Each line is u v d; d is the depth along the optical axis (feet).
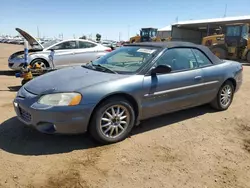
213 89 15.65
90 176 9.16
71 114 10.41
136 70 12.45
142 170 9.64
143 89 12.04
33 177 9.00
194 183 8.97
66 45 31.73
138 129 13.47
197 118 15.44
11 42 215.10
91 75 12.16
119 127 11.79
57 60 30.81
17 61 30.32
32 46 32.17
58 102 10.41
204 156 10.86
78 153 10.73
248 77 32.76
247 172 9.77
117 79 11.62
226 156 10.93
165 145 11.74
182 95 13.83
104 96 10.87
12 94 20.34
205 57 15.58
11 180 8.78
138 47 14.52
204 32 132.98
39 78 12.83
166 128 13.73
